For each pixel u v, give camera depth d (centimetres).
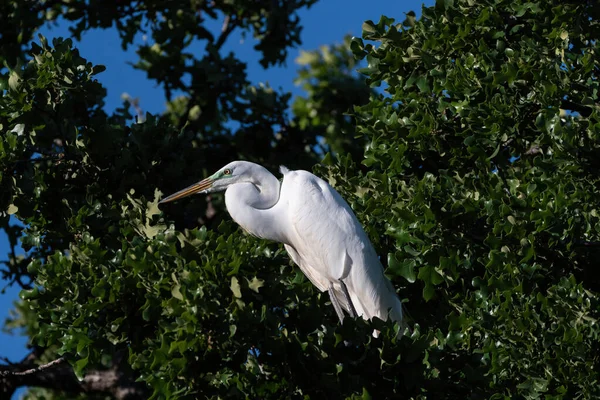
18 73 1298
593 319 1035
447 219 1142
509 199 1161
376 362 998
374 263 1230
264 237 1265
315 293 1115
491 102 1222
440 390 1008
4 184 1270
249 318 971
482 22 1296
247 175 1277
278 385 992
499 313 1041
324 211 1236
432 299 1231
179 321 961
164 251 1030
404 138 1264
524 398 1026
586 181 1180
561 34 1259
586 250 1177
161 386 990
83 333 1064
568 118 1216
